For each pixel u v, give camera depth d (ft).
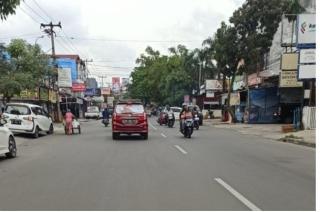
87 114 223.71
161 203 28.07
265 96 146.61
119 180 36.45
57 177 38.37
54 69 132.87
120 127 79.36
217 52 143.74
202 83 223.92
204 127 131.44
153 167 43.93
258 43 135.23
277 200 28.94
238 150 61.21
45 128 94.17
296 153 58.18
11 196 30.60
